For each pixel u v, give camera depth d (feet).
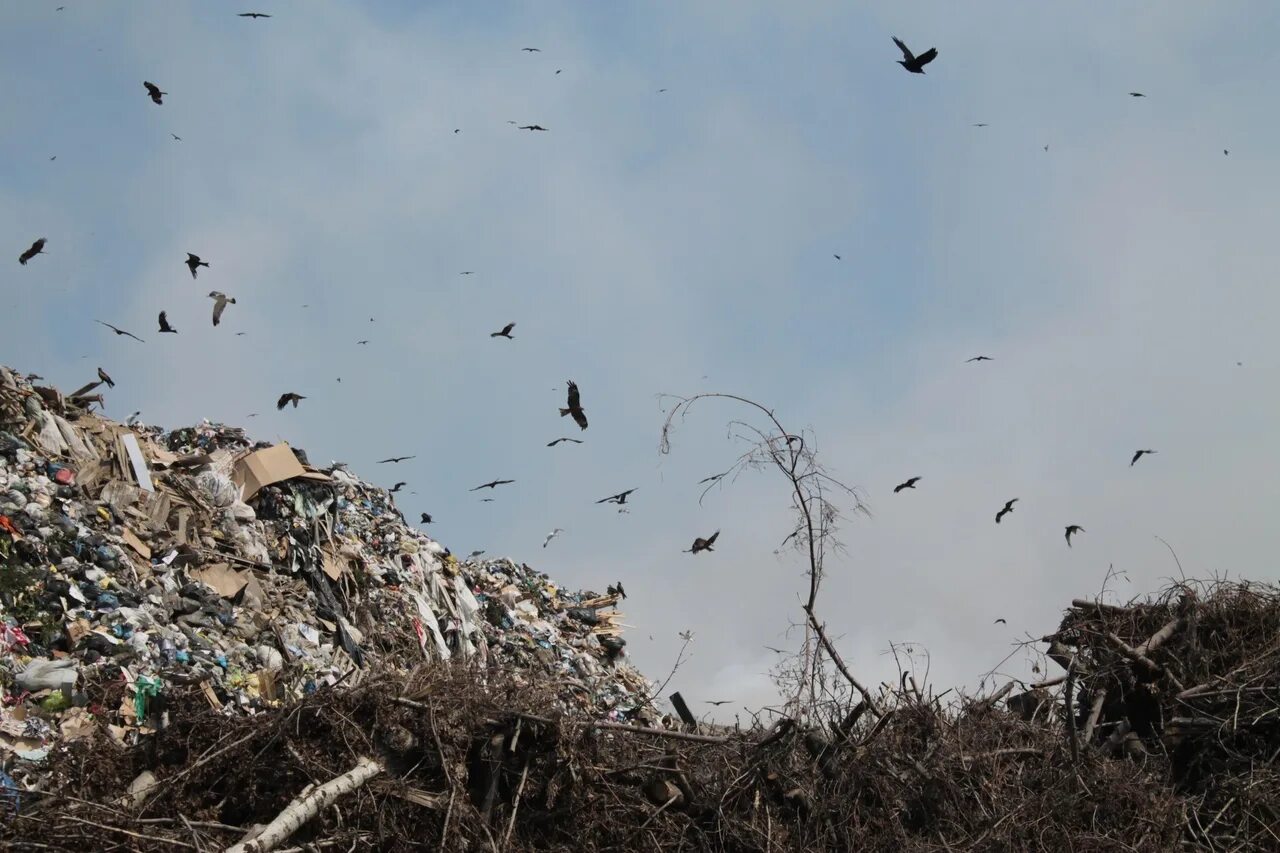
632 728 53.47
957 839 52.16
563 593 133.49
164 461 97.25
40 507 78.84
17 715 60.23
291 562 95.66
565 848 49.73
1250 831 52.47
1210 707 58.95
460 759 49.39
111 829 41.42
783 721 53.93
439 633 103.55
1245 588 63.46
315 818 45.39
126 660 68.49
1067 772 54.65
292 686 75.36
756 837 51.49
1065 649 64.69
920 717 56.95
